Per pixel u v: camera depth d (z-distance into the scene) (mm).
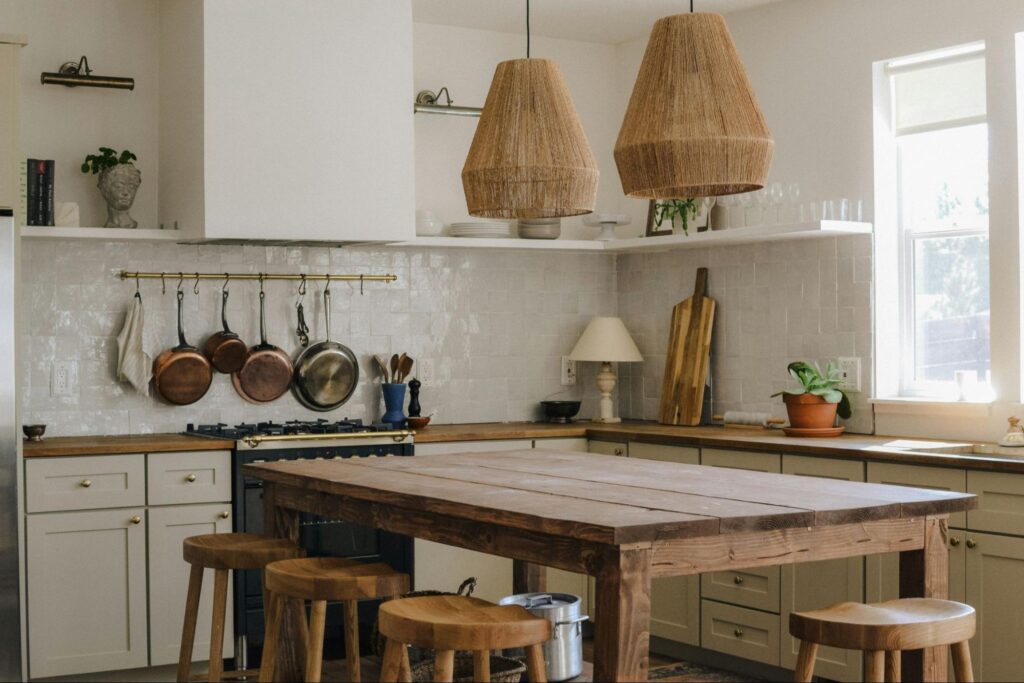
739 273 5828
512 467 3840
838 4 5410
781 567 4734
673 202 5891
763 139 2871
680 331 6066
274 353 5633
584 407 6508
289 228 5145
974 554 4105
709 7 5762
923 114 5188
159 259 5449
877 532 2975
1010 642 4012
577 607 3801
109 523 4738
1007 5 4746
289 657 4020
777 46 5684
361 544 5262
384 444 5281
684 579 5176
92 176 5367
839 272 5348
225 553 3557
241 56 5059
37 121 5277
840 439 4918
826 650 4617
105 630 4738
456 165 6168
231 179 5027
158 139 5555
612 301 6586
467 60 6172
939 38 4996
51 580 4652
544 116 3262
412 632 2717
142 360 5324
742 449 4922
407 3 5422
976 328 5016
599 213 6262
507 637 2668
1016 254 4711
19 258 4516
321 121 5215
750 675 5000
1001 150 4762
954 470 4160
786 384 5582
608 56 6535
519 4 5715
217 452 4930
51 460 4645
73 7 5352
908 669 3102
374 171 5324
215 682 3596
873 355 5211
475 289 6195
